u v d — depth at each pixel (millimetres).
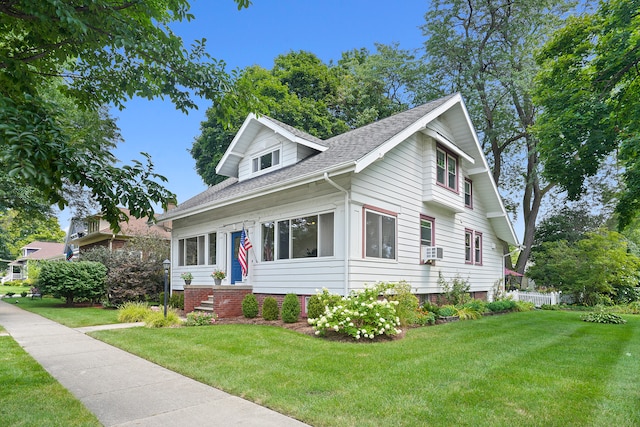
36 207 17094
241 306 11914
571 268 20312
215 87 5449
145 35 4840
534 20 22750
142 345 7535
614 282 20016
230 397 4625
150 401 4500
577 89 12273
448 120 14352
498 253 19062
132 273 17141
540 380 5184
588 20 12719
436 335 8617
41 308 16703
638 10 10398
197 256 15812
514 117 25188
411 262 12031
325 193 10523
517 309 16141
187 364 6047
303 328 9195
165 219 16391
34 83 4680
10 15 4145
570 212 27812
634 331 9945
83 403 4438
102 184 3771
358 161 9094
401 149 11930
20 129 3268
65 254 38000
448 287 13844
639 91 11148
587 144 11961
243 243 12664
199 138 29859
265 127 14773
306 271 10805
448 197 13516
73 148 3711
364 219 10289
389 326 7941
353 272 9773
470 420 3840
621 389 4867
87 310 15555
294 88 30000
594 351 7191
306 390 4738
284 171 12766
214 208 13555
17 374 5594
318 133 27312
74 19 3775
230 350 6914
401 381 5059
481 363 6047
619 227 12781
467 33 25578
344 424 3756
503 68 24141
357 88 29969
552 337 8750
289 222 11570
